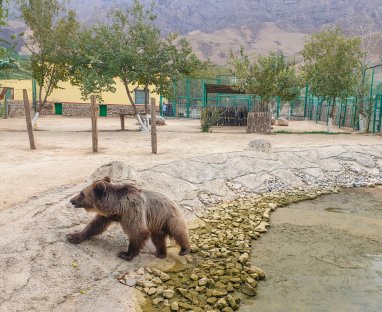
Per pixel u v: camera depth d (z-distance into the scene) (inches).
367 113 1032.2
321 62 1047.6
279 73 953.5
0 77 1341.0
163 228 254.5
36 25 917.2
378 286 240.5
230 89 1208.2
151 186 366.6
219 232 319.9
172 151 569.0
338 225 350.6
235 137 804.6
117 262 247.8
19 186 353.1
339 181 513.0
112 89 908.0
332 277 251.9
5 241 237.8
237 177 459.8
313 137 839.1
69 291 210.2
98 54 882.8
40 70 952.3
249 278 243.0
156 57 931.3
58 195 319.3
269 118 923.4
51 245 241.9
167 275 241.9
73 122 1262.3
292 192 455.8
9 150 564.1
